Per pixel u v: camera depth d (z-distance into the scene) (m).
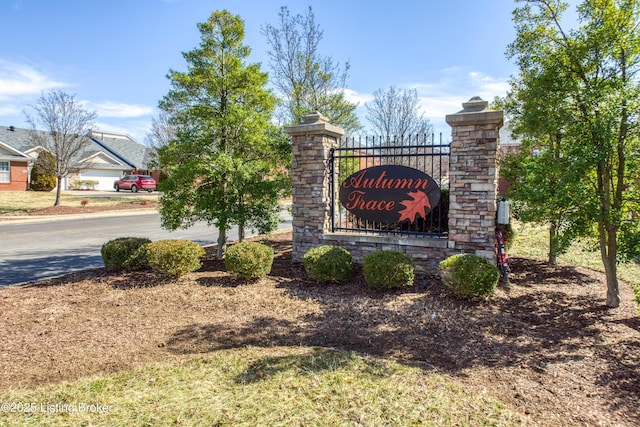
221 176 6.77
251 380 2.95
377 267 5.16
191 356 3.43
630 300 4.95
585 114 4.46
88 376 3.09
